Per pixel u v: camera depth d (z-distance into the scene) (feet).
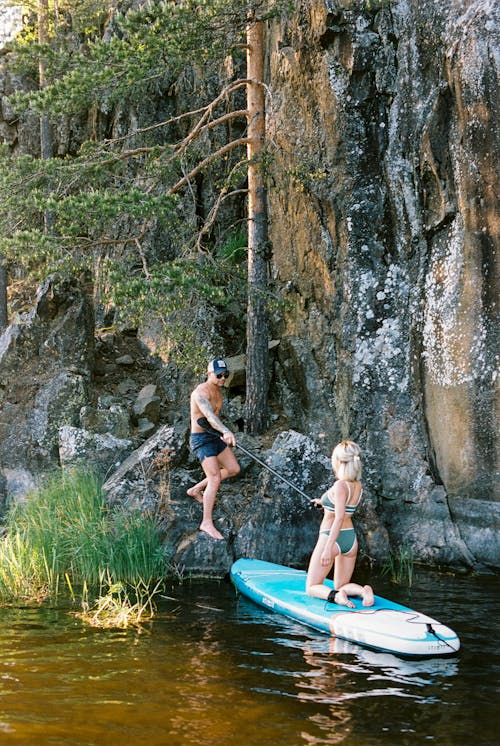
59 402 33.73
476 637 18.37
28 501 27.37
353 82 30.94
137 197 29.96
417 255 30.01
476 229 26.91
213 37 31.89
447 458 28.27
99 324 43.70
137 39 30.40
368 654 17.04
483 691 14.70
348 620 18.52
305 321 34.24
